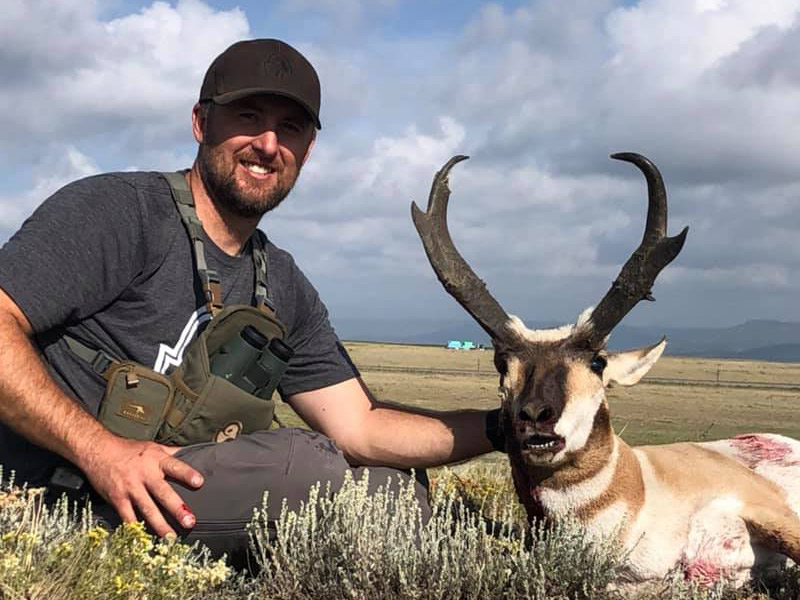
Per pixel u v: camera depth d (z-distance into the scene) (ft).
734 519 4.24
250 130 3.67
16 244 3.23
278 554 3.27
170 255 3.58
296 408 4.42
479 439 4.26
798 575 4.15
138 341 3.51
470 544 3.38
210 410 3.38
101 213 3.40
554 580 3.23
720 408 38.42
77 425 3.03
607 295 4.07
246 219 3.78
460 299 4.31
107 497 3.02
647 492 4.20
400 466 4.29
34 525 2.97
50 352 3.46
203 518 3.32
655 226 3.97
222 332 3.46
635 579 4.08
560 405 3.89
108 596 2.55
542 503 4.11
